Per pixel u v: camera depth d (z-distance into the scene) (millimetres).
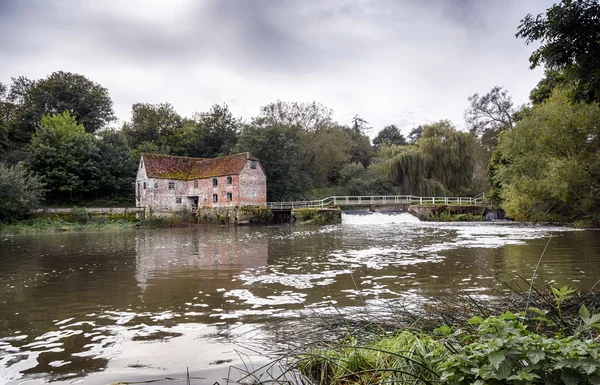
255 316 6699
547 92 31844
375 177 53062
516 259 12555
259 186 44344
